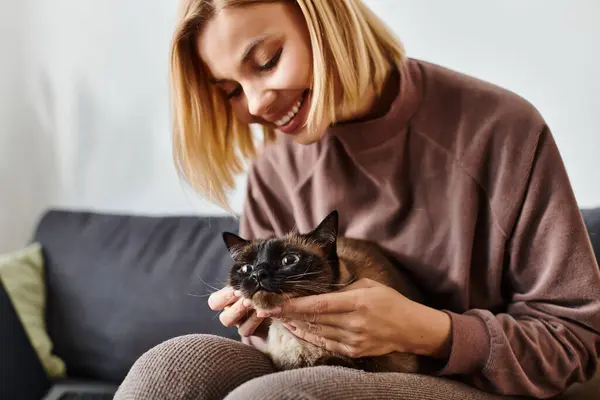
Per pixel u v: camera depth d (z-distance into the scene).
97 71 2.24
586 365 0.99
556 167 1.00
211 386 0.78
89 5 2.21
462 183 1.04
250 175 1.33
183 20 0.97
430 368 0.98
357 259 1.08
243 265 1.01
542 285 1.00
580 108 1.58
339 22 0.98
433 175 1.07
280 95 0.97
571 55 1.57
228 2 0.90
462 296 1.05
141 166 2.20
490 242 1.04
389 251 1.12
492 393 0.94
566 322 0.98
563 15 1.57
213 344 0.85
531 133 1.01
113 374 1.74
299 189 1.23
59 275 1.86
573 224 0.98
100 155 2.27
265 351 0.98
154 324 1.69
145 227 1.88
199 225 1.83
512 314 1.04
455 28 1.70
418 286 1.12
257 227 1.33
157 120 2.14
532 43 1.61
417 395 0.79
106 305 1.77
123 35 2.17
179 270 1.73
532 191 1.00
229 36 0.92
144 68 2.15
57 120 2.34
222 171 1.19
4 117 2.36
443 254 1.07
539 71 1.61
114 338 1.73
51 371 1.77
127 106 2.20
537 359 0.93
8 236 2.40
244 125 1.22
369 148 1.10
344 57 0.98
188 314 1.66
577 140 1.59
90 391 1.65
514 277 1.05
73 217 1.99
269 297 0.90
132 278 1.77
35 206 2.42
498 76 1.67
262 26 0.92
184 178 1.18
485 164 1.04
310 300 0.86
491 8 1.65
